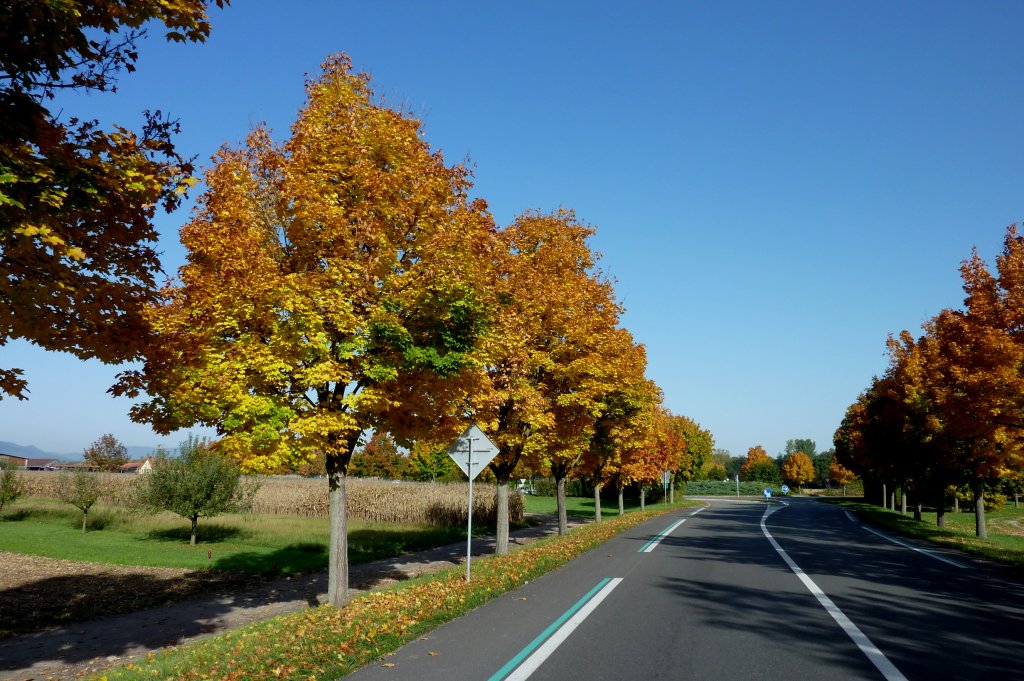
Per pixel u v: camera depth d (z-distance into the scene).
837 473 97.31
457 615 9.01
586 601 10.12
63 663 8.04
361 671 6.22
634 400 23.83
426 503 30.98
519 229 19.91
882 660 6.61
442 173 11.29
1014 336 18.45
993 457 23.64
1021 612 9.29
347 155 10.31
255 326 9.36
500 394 15.34
